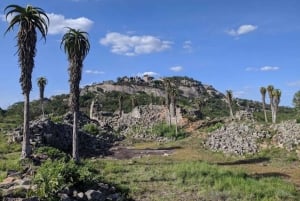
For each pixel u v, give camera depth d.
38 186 17.50
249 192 23.12
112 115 92.25
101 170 31.92
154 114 80.50
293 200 22.31
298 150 39.59
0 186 17.95
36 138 43.00
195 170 28.91
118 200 20.25
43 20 31.83
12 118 93.94
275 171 32.81
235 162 39.12
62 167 19.55
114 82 180.88
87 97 135.88
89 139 56.16
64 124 53.28
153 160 40.69
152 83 189.25
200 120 70.69
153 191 24.05
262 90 63.53
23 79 31.31
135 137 71.06
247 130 48.28
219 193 22.98
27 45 30.95
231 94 71.75
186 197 22.62
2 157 34.44
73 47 35.53
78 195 18.47
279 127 45.44
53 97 139.38
